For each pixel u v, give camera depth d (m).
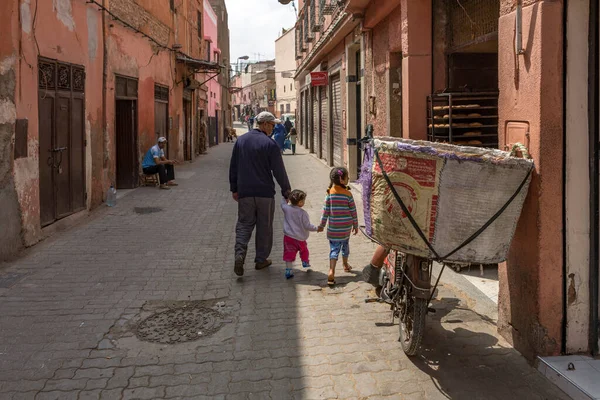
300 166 18.88
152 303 5.47
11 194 7.08
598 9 3.71
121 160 13.49
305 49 23.50
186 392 3.75
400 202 3.73
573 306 3.92
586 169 3.82
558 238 3.84
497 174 3.69
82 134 9.85
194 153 23.25
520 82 3.97
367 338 4.55
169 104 17.86
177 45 18.20
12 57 7.07
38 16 7.94
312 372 4.00
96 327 4.87
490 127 6.75
